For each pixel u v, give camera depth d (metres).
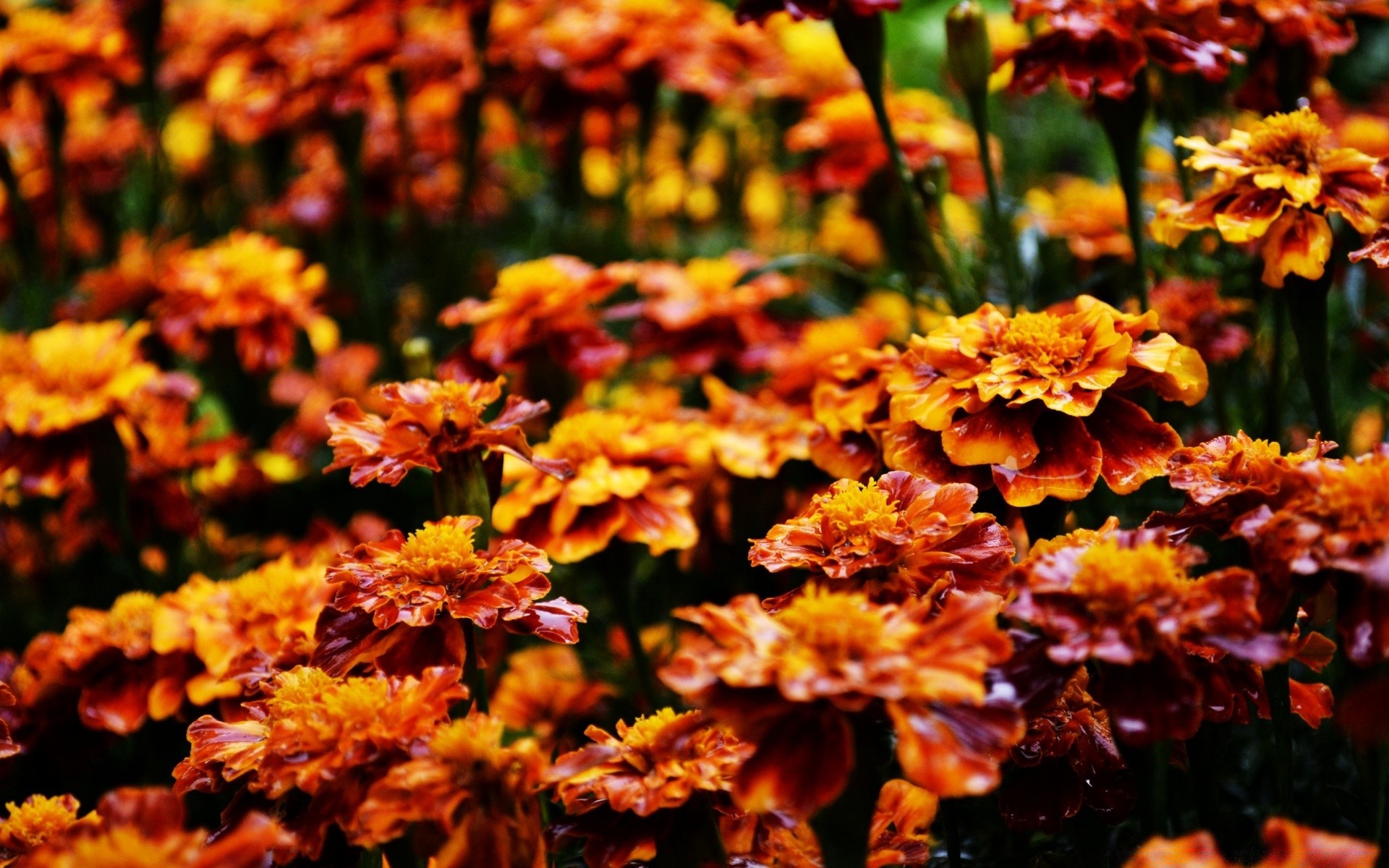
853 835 0.50
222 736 0.55
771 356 0.75
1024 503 0.55
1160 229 0.60
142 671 0.63
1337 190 0.58
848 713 0.49
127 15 0.86
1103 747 0.54
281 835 0.49
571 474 0.59
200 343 0.79
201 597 0.63
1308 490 0.51
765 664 0.49
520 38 0.89
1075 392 0.56
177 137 1.08
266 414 0.80
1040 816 0.54
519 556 0.56
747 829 0.55
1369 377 0.72
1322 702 0.55
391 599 0.55
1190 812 0.58
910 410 0.57
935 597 0.54
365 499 0.80
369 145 0.97
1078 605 0.50
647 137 0.91
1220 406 0.67
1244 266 0.68
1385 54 1.20
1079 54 0.63
